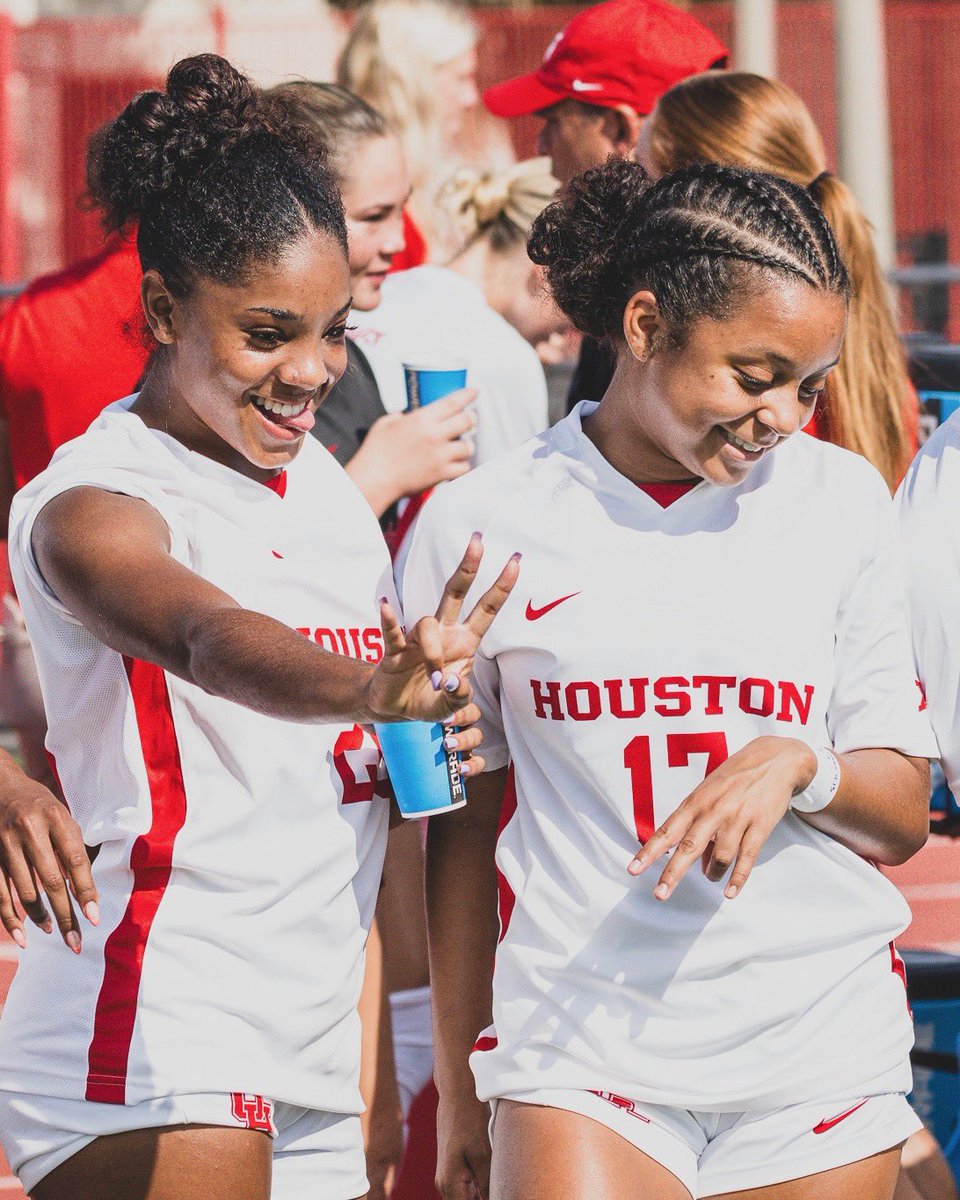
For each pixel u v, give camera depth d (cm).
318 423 685
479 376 741
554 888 440
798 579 440
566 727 439
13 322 739
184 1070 414
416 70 1105
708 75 631
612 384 454
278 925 430
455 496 459
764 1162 438
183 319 428
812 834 440
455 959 479
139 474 432
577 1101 430
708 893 429
